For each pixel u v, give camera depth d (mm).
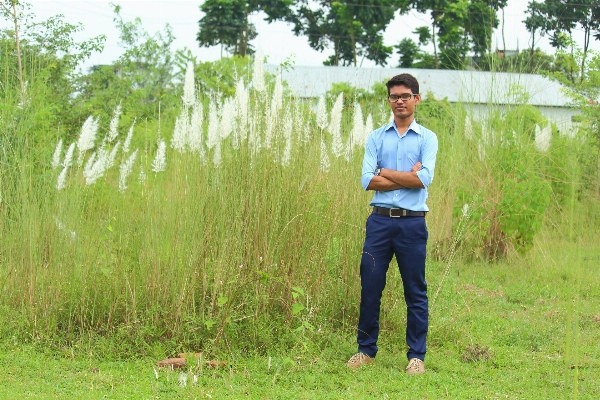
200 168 5941
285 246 5832
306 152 6211
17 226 5918
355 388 4832
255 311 5637
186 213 5809
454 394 4750
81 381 4770
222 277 5645
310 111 6797
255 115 6047
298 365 5195
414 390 4781
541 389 4918
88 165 6023
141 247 5875
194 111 6055
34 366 5043
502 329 6512
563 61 13281
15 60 8883
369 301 5344
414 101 5445
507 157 9742
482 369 5355
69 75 10922
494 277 8664
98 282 5805
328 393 4707
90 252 5840
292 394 4621
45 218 5902
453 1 28297
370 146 5543
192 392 4484
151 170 6195
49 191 6039
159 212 5891
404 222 5277
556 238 10242
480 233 9203
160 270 5770
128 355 5391
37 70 9312
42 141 7691
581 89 12469
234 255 5719
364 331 5387
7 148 6656
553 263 8977
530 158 9984
